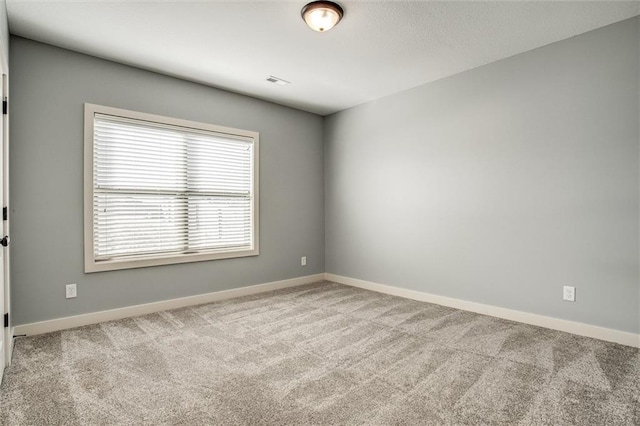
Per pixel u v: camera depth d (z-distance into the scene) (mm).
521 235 3033
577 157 2715
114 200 3174
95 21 2475
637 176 2449
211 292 3793
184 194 3627
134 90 3252
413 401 1789
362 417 1651
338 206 4797
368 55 3049
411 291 3910
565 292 2781
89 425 1590
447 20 2475
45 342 2576
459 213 3473
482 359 2283
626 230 2494
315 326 2955
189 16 2416
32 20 2453
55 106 2844
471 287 3391
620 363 2201
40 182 2777
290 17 2430
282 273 4477
